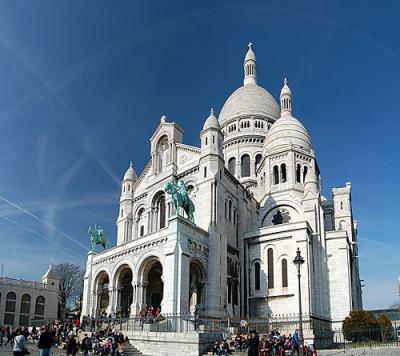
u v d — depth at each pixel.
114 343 35.94
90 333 43.72
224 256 52.75
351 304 59.12
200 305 48.78
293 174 67.81
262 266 57.00
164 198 63.41
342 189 73.38
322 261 58.97
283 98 84.56
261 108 91.50
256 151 85.44
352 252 69.50
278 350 34.09
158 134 67.12
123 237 67.12
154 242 49.22
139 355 36.97
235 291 56.25
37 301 91.50
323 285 57.91
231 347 37.44
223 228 54.78
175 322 40.81
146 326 39.50
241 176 84.12
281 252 56.06
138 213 68.38
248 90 95.38
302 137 71.81
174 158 62.88
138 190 69.75
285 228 56.56
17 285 88.62
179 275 44.22
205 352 35.38
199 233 50.03
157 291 56.53
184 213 56.91
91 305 57.34
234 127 91.25
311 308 51.97
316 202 61.44
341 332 54.28
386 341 51.69
